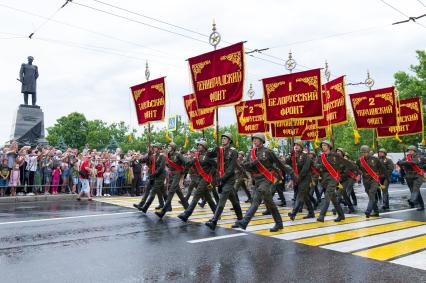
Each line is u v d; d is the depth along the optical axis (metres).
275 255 5.77
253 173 7.73
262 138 7.70
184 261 5.42
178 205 12.50
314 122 14.25
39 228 7.80
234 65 8.86
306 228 8.14
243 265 5.23
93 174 15.15
